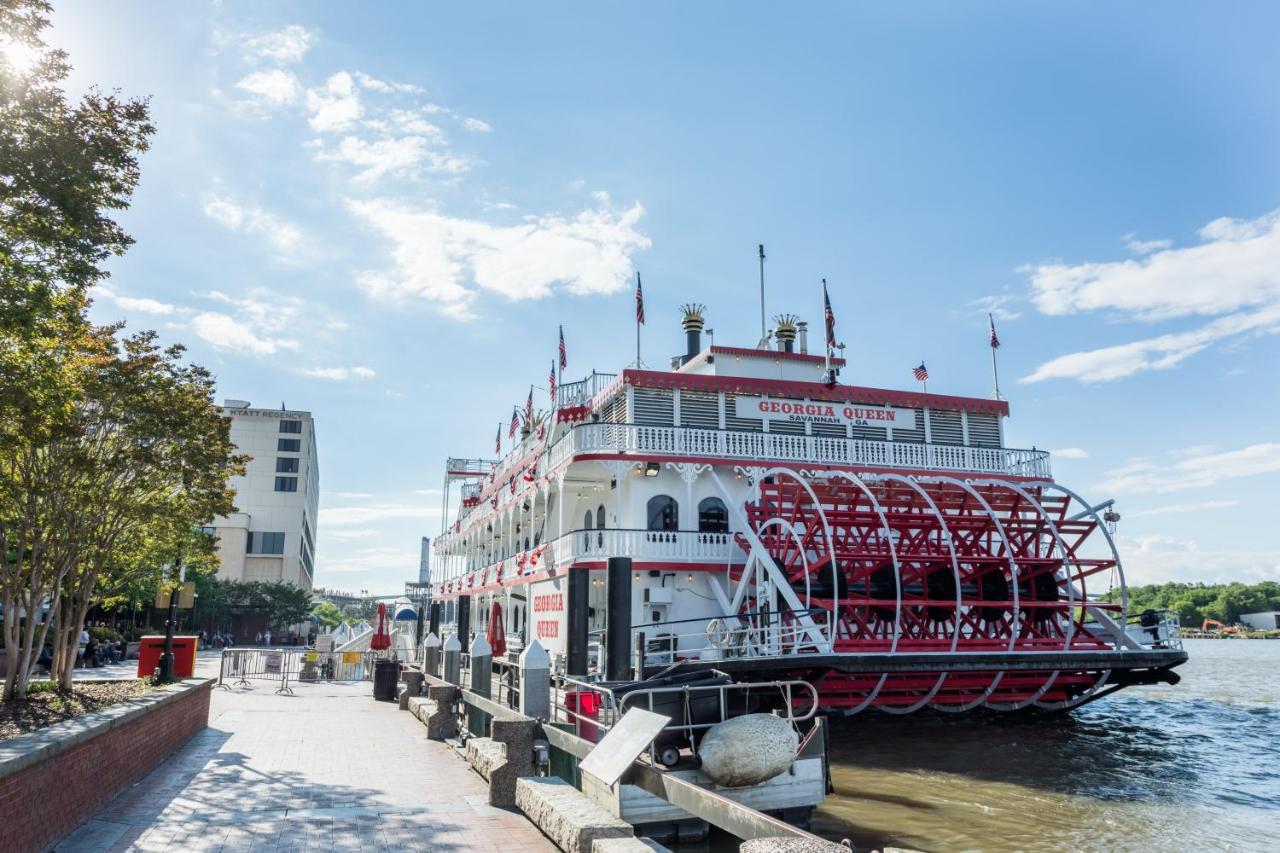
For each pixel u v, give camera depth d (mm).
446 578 47000
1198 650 87750
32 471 12172
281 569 83500
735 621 22750
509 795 9961
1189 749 19984
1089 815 13617
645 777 8477
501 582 33438
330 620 131625
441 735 14992
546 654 13750
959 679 21547
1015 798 14617
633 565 23031
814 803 11648
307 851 8031
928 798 14461
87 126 9211
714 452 25078
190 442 14531
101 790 9328
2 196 8750
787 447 25781
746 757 10773
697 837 10773
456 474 48875
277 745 14148
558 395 29781
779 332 34719
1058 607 23297
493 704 14648
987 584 24609
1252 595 130125
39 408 10289
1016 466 28031
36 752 7191
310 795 10383
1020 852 11648
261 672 29562
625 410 26375
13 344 9867
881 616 24297
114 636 39969
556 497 31625
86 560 14328
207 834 8516
